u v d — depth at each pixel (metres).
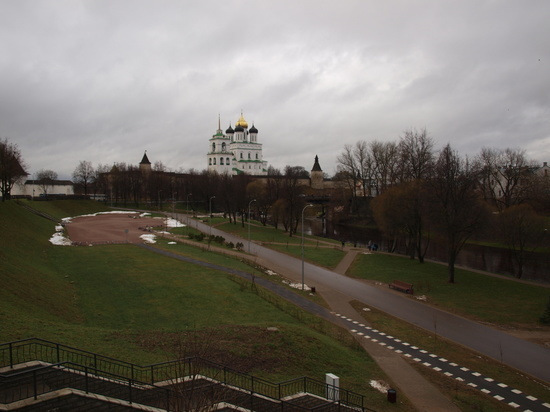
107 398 15.91
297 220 98.12
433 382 25.70
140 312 34.53
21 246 52.00
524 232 58.62
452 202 51.59
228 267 54.66
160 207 157.50
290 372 24.77
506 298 44.34
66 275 44.34
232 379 21.38
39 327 24.45
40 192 168.75
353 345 30.73
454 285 49.84
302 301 42.41
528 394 24.56
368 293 46.44
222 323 32.59
